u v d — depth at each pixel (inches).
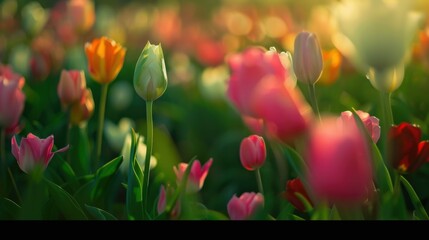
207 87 126.0
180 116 126.1
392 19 47.0
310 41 52.7
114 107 123.7
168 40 186.2
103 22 171.0
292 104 42.9
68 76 65.7
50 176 59.5
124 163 63.3
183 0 261.3
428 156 51.4
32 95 90.7
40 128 72.3
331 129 41.3
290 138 43.2
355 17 47.4
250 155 57.3
